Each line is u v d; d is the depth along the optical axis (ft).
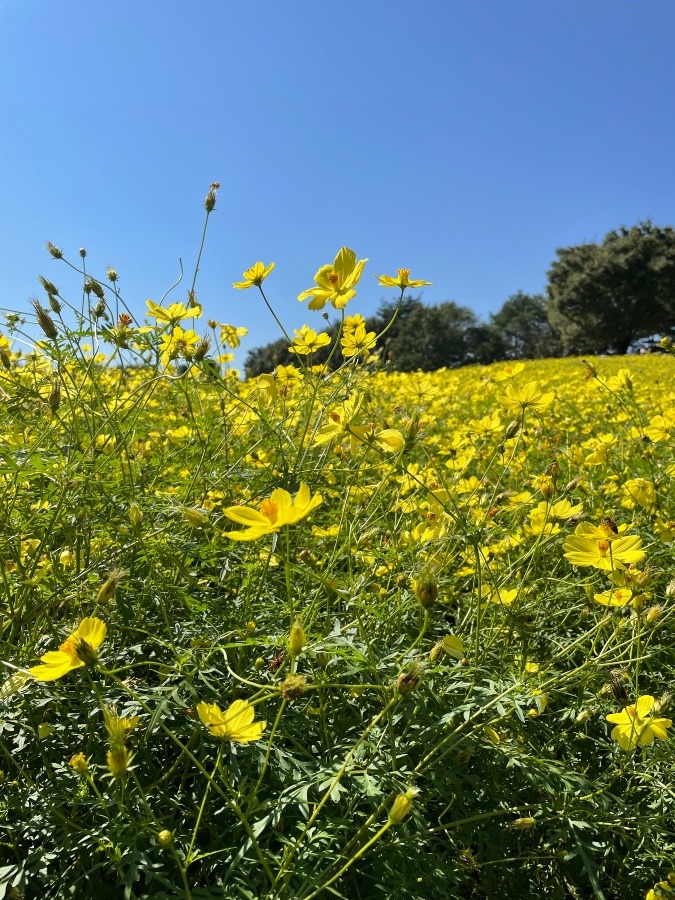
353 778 1.34
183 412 2.85
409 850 1.30
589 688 1.87
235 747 1.40
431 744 1.47
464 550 2.09
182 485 2.43
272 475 2.25
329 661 1.48
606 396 4.44
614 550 1.56
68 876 1.26
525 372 12.30
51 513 1.79
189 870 1.30
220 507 2.22
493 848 1.43
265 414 2.26
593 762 1.77
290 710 1.53
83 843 1.27
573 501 2.93
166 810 1.37
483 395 6.27
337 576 1.99
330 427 1.74
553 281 44.37
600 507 2.75
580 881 1.53
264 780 1.41
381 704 1.56
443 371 11.57
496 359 53.88
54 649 1.64
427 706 1.52
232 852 1.27
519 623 1.86
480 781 1.46
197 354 2.13
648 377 8.45
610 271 40.34
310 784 1.28
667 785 1.53
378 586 1.97
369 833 1.31
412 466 2.33
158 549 1.75
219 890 1.15
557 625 2.24
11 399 2.08
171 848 1.06
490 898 1.42
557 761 1.51
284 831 1.34
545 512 1.99
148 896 1.15
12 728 1.39
